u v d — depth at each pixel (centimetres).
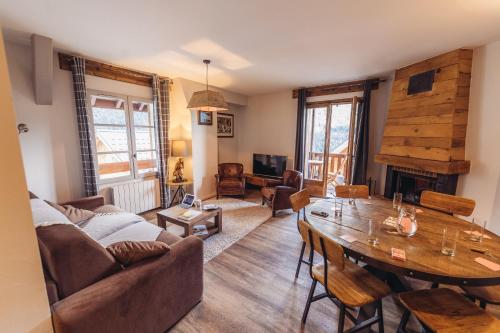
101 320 122
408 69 345
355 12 198
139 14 202
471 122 284
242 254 275
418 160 316
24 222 98
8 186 92
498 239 161
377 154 423
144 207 405
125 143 388
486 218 271
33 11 196
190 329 171
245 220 380
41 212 176
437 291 147
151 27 227
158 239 225
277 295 207
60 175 311
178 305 174
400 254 140
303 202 245
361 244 153
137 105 404
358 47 278
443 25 220
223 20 213
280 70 378
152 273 149
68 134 316
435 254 142
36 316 106
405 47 276
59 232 130
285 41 261
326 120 498
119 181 382
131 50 289
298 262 244
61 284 121
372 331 169
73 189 327
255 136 622
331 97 488
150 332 153
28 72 272
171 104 452
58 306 115
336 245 135
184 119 452
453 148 283
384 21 214
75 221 244
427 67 315
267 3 185
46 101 283
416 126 326
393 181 384
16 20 212
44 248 123
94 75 337
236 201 488
